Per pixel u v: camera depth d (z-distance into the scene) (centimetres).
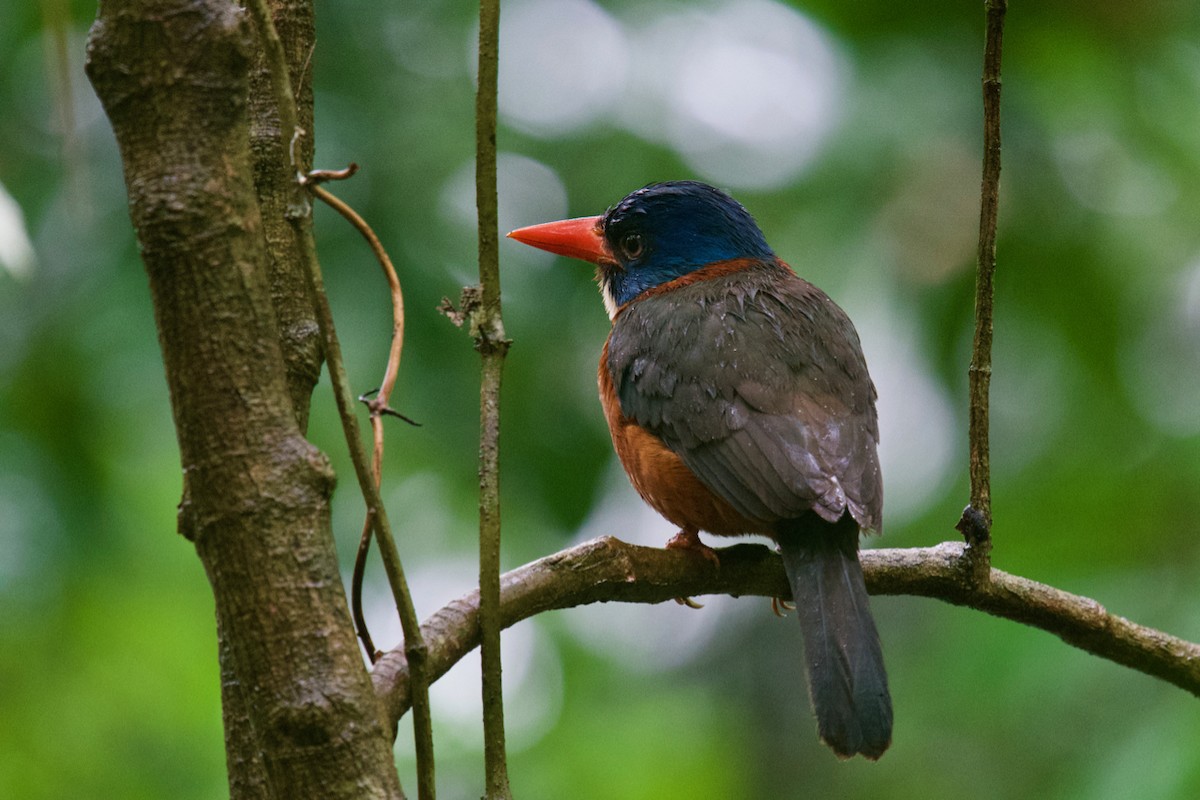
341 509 1188
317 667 398
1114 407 1217
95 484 1143
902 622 1434
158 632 1198
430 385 1134
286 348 513
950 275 1197
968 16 1187
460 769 1341
